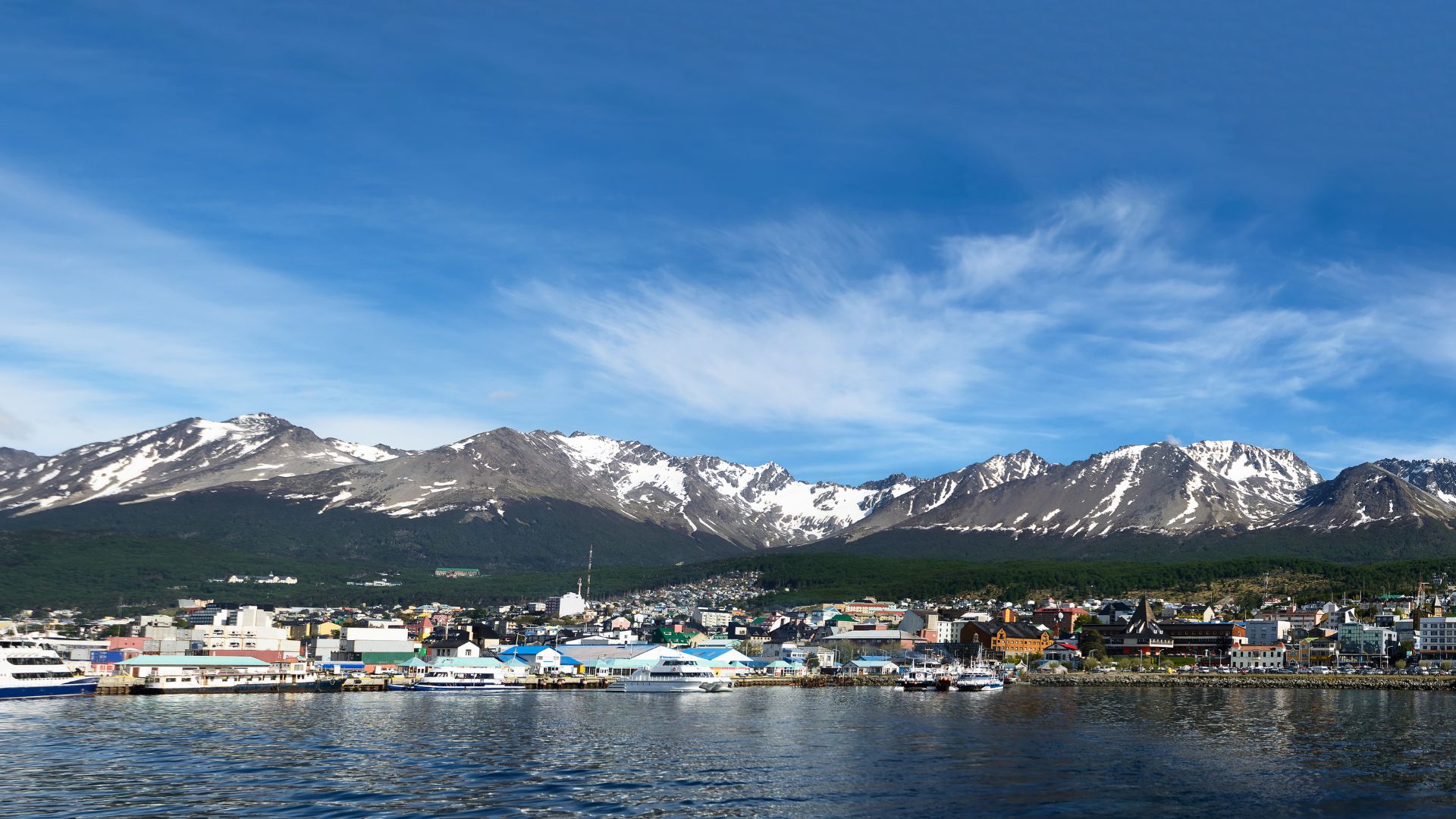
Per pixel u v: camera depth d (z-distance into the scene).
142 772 117.44
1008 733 160.62
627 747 142.00
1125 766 126.31
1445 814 99.75
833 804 103.31
